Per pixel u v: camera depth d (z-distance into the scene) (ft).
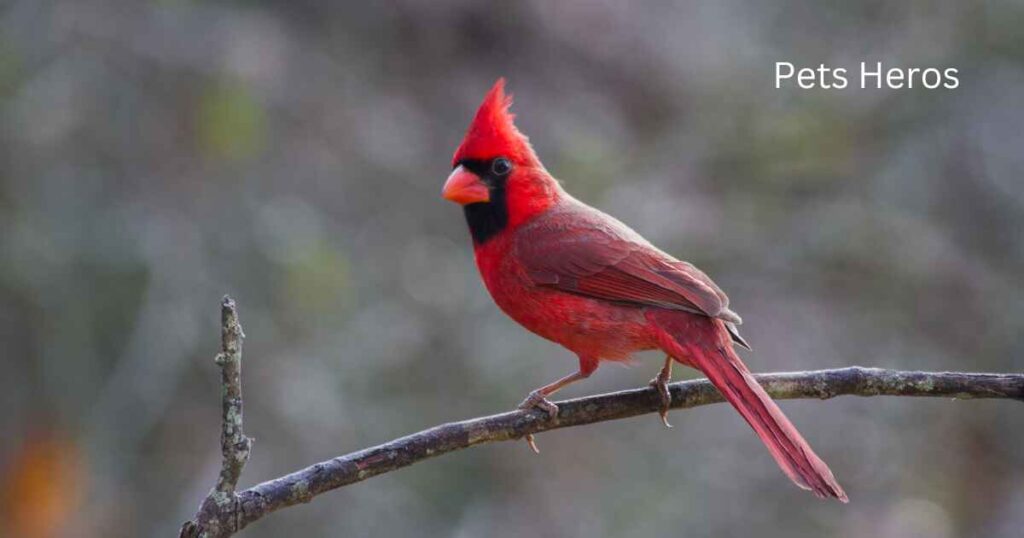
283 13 42.86
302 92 41.70
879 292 42.63
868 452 41.39
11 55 38.52
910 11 44.70
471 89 43.93
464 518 37.73
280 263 38.40
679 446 39.93
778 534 39.11
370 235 40.83
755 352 41.98
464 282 40.32
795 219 43.24
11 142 38.01
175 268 38.24
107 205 38.65
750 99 44.47
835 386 21.93
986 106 42.98
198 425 37.93
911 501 40.47
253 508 18.86
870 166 43.42
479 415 38.52
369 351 38.52
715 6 47.01
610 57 45.68
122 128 39.55
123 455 37.47
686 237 42.55
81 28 39.93
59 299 37.58
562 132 44.01
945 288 42.52
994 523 40.57
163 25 40.65
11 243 37.29
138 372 37.37
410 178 41.88
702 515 38.73
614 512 38.55
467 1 44.21
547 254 24.70
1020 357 41.68
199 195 39.27
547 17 45.06
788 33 46.09
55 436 37.19
